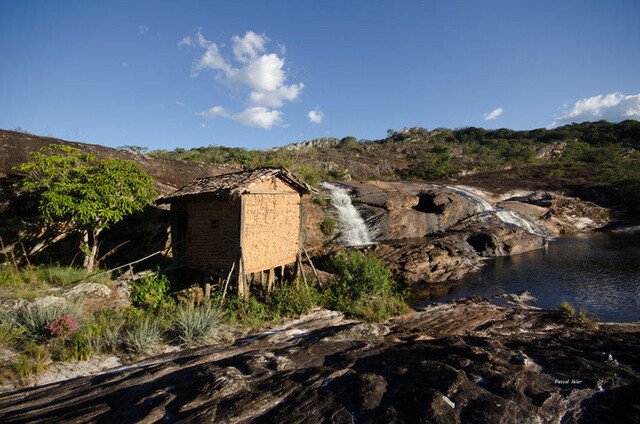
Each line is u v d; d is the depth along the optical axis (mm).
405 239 22719
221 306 8852
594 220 31812
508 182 41312
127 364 6172
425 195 27219
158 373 5289
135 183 10336
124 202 10016
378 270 11602
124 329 7535
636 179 34938
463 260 17312
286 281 11297
